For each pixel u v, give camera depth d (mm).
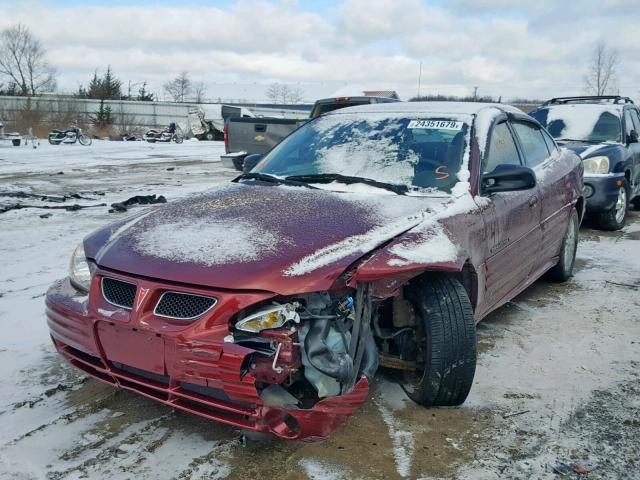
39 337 4184
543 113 9320
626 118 8922
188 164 17297
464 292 3143
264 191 3676
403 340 3207
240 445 2912
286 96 74750
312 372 2619
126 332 2727
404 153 3924
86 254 3164
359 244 2885
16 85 56438
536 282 5758
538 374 3734
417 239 3025
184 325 2588
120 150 22750
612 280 5824
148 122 39125
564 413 3256
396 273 2777
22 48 56062
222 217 3209
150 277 2725
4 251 6504
